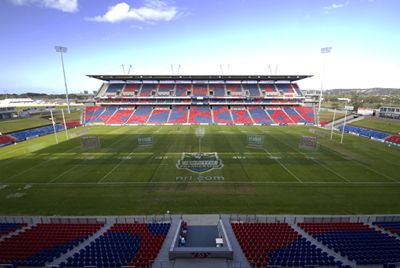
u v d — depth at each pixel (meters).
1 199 24.97
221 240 16.56
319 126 74.75
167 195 25.89
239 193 26.33
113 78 86.69
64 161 37.75
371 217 21.22
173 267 13.90
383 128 63.94
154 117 81.06
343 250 15.79
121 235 17.83
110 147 46.72
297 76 82.06
